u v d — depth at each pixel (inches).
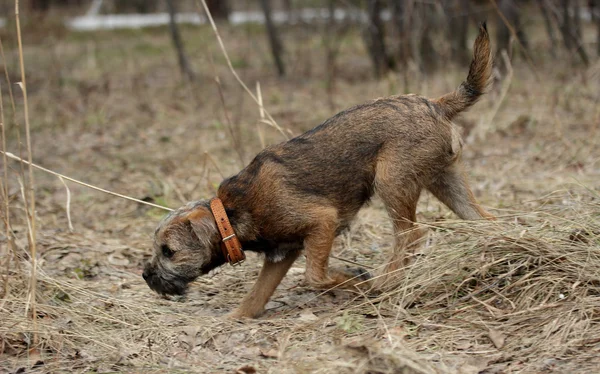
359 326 183.8
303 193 201.0
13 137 446.3
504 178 317.1
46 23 864.9
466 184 220.8
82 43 826.2
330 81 512.1
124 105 532.4
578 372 153.2
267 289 208.2
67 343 188.9
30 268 218.4
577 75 463.2
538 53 592.1
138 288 229.6
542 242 194.7
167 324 197.5
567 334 167.8
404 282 197.8
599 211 211.9
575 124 387.9
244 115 486.3
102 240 271.6
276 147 207.2
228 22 911.7
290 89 562.6
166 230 196.9
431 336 176.4
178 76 630.5
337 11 831.7
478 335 175.0
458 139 213.0
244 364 173.0
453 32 561.6
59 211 313.3
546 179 310.5
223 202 201.6
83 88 573.6
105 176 369.1
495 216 221.3
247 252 254.4
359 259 237.8
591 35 653.9
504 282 193.5
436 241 210.4
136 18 1021.8
